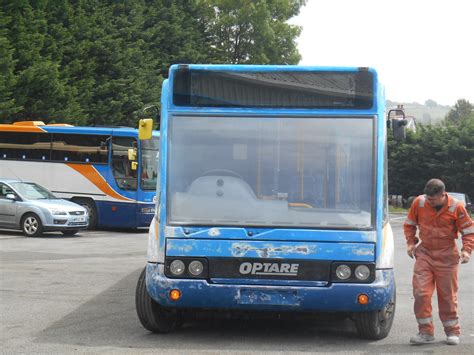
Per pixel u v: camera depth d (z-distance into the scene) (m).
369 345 8.90
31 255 18.44
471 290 13.93
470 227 8.96
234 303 8.46
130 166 28.62
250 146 8.85
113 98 45.81
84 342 8.77
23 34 39.62
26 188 25.38
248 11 63.38
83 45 44.22
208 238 8.52
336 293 8.39
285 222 8.56
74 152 29.22
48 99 40.22
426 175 69.06
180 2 56.47
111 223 28.73
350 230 8.50
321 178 8.73
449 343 8.98
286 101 8.93
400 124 10.30
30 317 10.33
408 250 9.19
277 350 8.48
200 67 8.98
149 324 9.23
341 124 8.87
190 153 8.87
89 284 13.55
